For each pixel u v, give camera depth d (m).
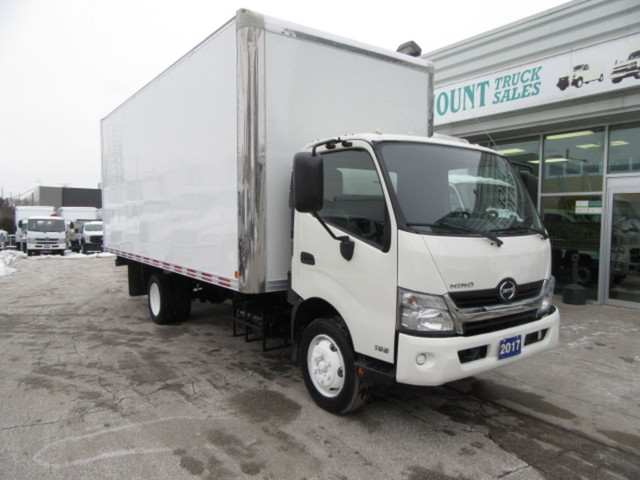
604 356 5.67
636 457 3.39
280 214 4.34
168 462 3.22
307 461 3.25
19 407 4.13
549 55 8.16
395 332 3.21
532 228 3.93
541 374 5.09
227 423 3.82
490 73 9.10
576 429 3.83
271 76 4.19
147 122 6.57
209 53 4.76
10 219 44.34
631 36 7.05
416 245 3.12
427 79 5.50
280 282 4.39
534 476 3.12
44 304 9.30
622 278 8.25
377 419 3.93
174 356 5.66
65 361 5.48
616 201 8.27
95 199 60.56
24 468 3.13
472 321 3.20
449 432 3.73
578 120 8.17
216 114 4.67
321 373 3.99
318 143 3.98
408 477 3.08
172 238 5.88
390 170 3.41
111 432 3.65
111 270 15.93
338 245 3.65
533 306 3.61
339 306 3.65
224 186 4.57
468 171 3.86
